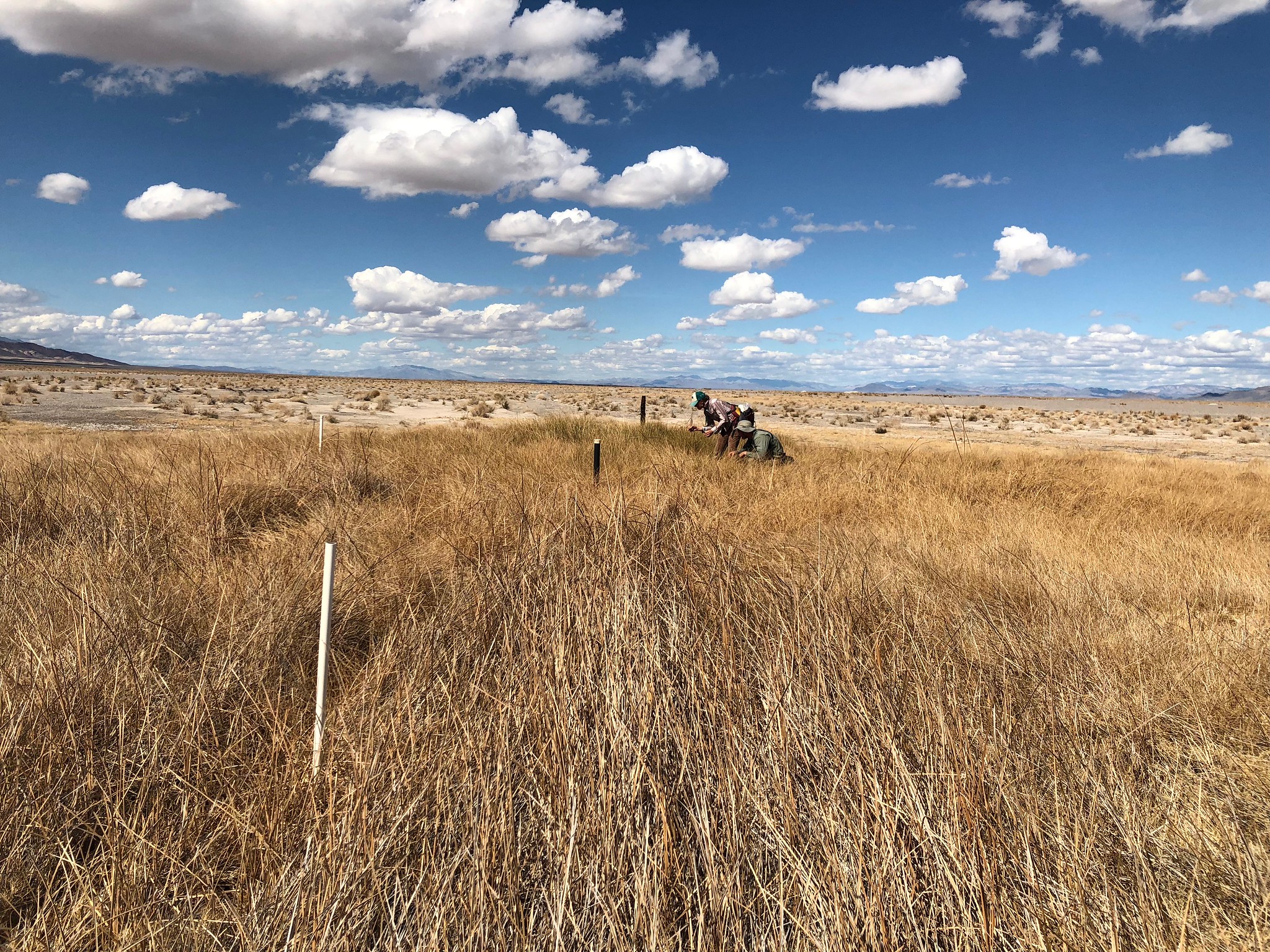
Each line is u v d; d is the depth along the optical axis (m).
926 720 2.80
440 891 1.99
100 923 2.09
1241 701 3.78
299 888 2.05
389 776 2.53
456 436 16.23
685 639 3.24
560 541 4.43
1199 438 41.25
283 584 4.44
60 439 13.32
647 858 2.06
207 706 3.01
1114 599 5.50
